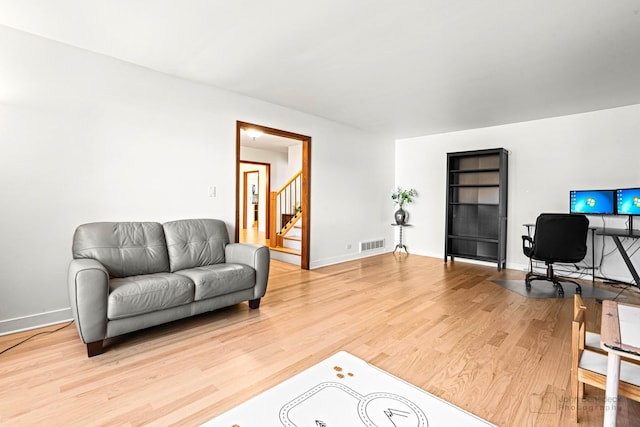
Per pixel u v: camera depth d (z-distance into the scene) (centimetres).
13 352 220
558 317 294
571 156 457
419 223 630
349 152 555
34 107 256
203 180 359
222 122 373
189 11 219
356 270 489
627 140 416
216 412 160
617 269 425
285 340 244
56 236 269
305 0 205
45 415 157
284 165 875
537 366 207
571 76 323
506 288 391
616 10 211
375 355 221
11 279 250
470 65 301
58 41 264
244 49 274
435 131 581
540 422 154
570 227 360
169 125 331
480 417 157
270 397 172
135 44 268
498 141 527
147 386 182
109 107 292
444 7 210
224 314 298
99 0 207
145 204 316
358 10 215
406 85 354
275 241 601
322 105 433
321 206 510
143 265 282
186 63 304
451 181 565
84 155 280
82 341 227
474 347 234
